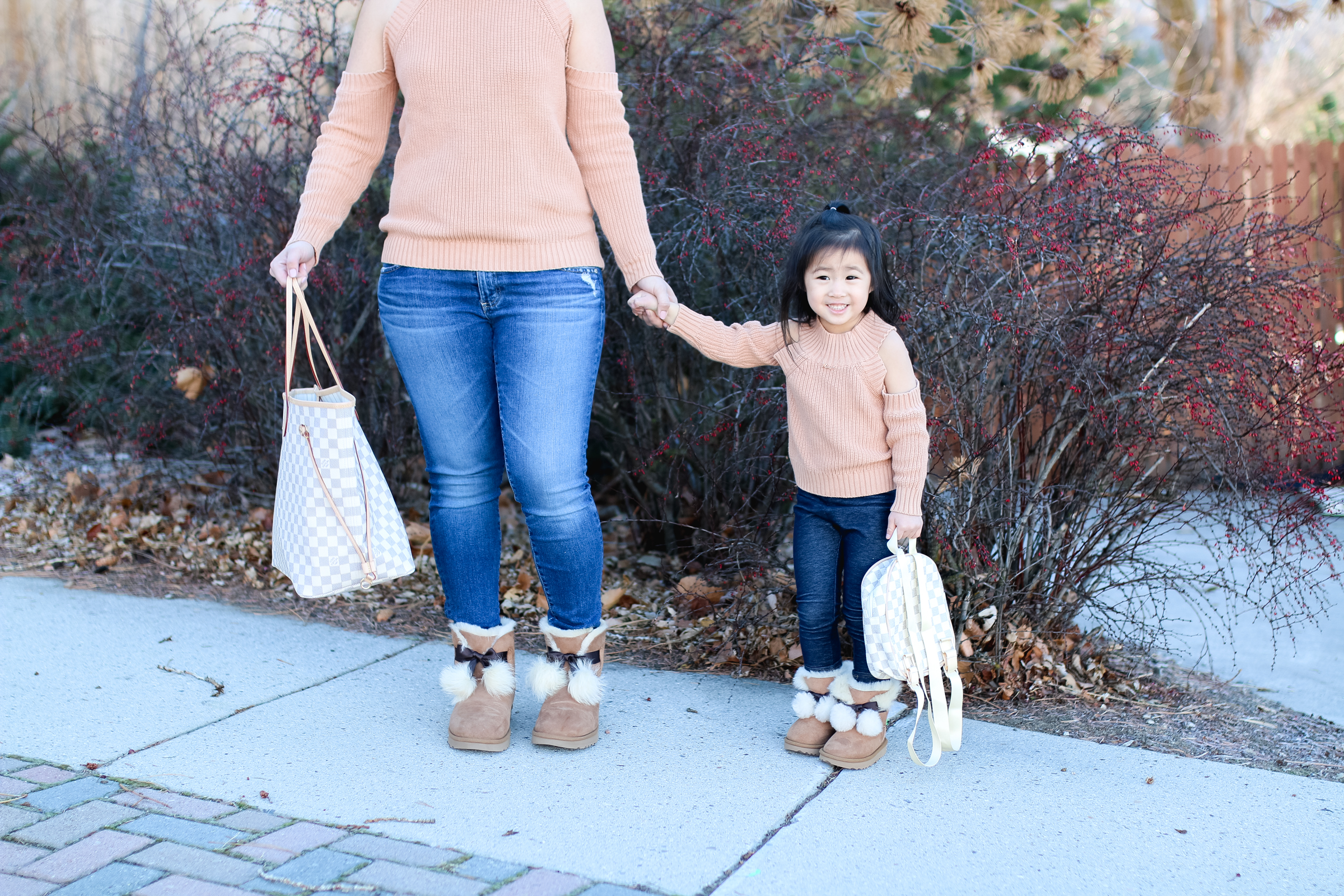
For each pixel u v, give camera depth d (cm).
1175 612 398
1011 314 295
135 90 507
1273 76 1208
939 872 206
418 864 206
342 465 238
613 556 442
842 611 292
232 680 309
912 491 249
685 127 399
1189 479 318
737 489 386
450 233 244
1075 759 264
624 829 222
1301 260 373
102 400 491
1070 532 321
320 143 261
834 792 243
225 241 454
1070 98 465
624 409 440
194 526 457
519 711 290
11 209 508
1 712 280
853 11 398
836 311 250
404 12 246
